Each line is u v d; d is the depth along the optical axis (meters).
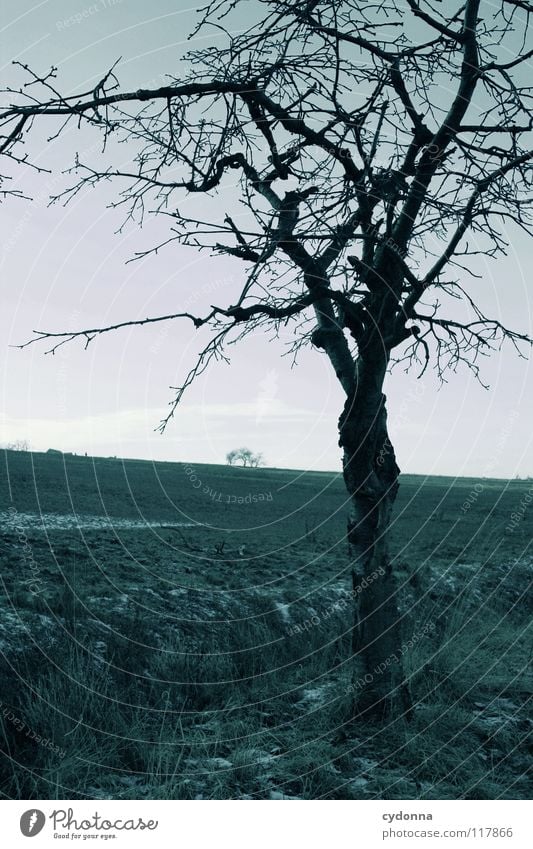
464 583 13.42
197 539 20.75
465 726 6.89
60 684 6.35
